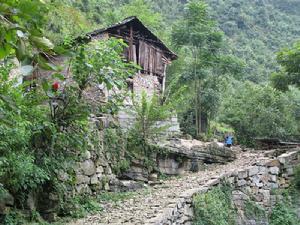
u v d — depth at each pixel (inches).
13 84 260.4
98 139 410.9
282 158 480.4
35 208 295.7
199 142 629.3
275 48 1828.2
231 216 406.6
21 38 73.6
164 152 497.4
